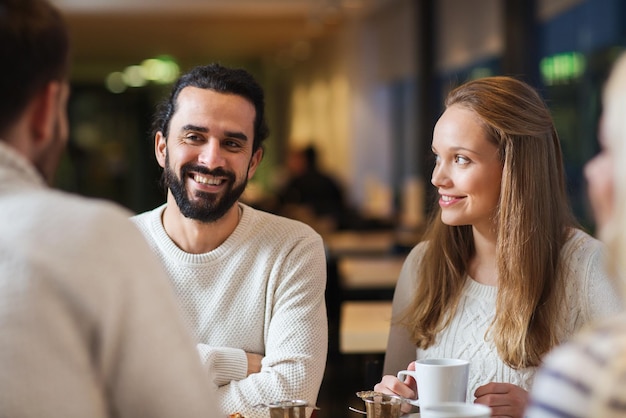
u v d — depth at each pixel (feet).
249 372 9.10
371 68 45.03
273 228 9.48
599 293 8.54
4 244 4.55
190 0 41.88
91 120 71.15
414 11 37.04
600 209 4.24
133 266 4.75
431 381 6.88
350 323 14.88
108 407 4.79
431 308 9.17
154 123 9.63
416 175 36.86
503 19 24.82
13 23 4.71
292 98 65.62
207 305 9.32
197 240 9.29
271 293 9.31
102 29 49.80
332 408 16.29
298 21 46.83
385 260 24.47
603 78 19.02
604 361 3.87
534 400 4.05
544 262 8.61
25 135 4.89
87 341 4.63
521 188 8.56
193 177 8.98
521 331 8.46
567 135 20.58
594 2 19.57
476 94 8.70
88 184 70.95
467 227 9.17
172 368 4.82
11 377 4.44
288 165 59.93
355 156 47.44
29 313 4.47
